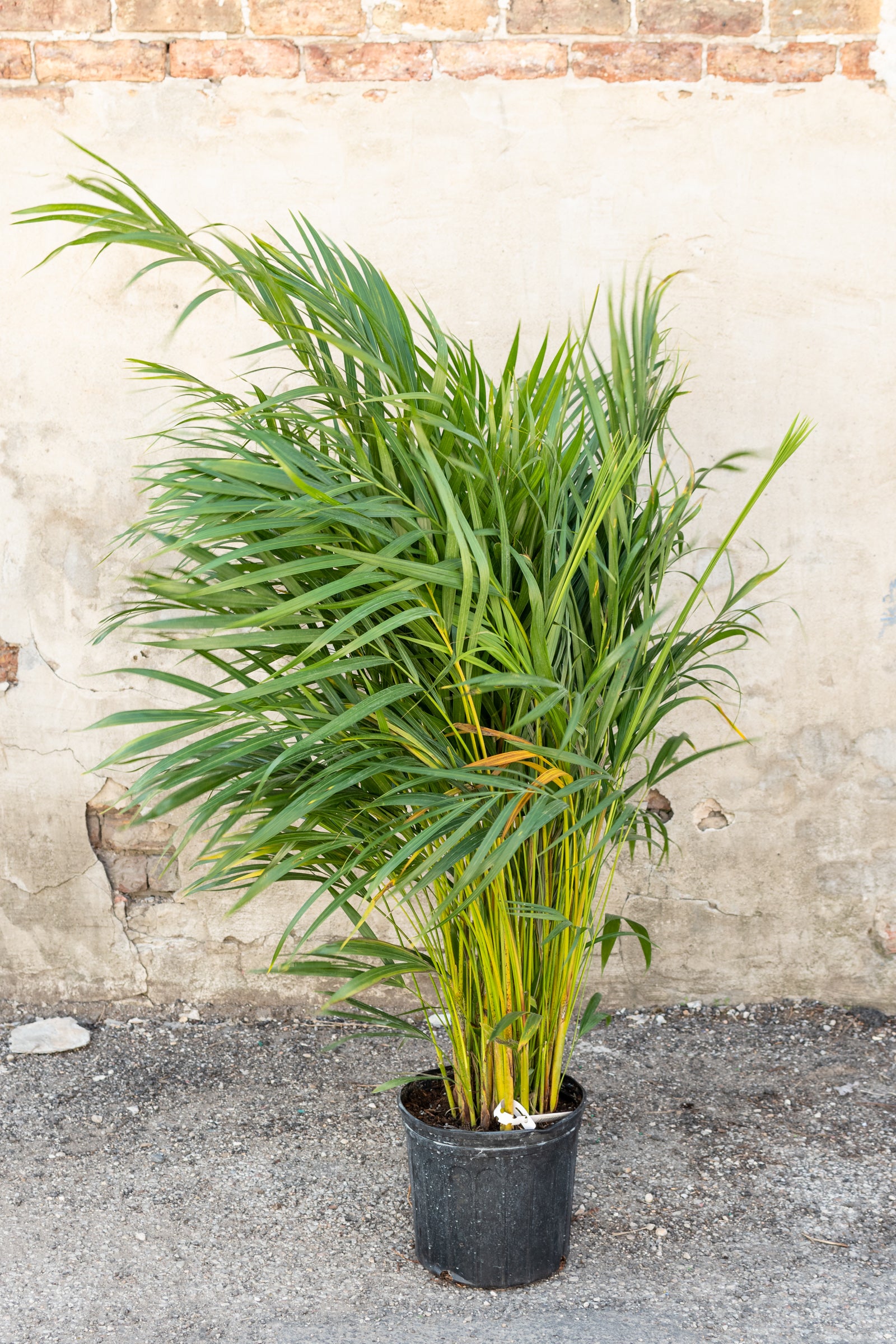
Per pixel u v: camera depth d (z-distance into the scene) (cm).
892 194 248
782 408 254
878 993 268
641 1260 177
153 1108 230
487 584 132
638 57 245
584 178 249
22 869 270
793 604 258
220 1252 181
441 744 155
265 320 148
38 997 275
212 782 153
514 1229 166
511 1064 163
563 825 161
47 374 256
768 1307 165
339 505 133
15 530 260
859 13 243
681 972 270
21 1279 174
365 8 244
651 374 181
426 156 248
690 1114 225
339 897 148
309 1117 226
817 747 262
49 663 263
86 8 245
